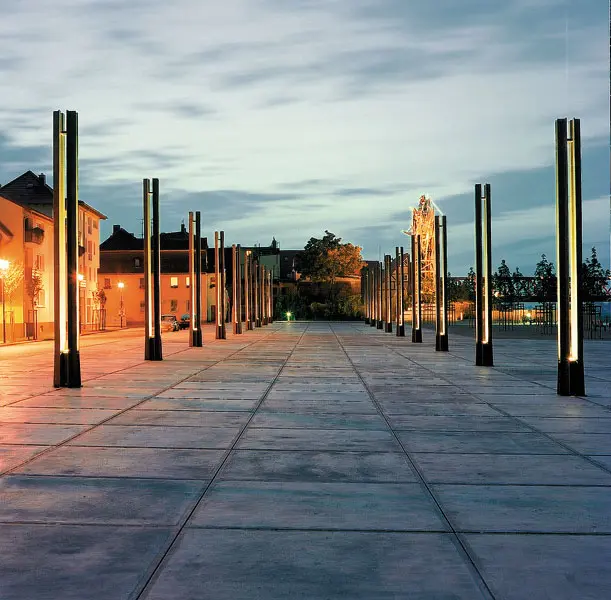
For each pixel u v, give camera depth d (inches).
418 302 1521.9
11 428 427.8
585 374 776.3
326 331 2288.4
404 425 442.0
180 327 3147.1
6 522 239.9
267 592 181.9
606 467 324.2
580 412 497.4
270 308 3410.4
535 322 2957.7
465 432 416.8
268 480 299.1
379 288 2516.0
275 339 1684.3
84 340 1734.7
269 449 366.3
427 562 202.5
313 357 1057.5
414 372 807.1
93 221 3393.2
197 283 1347.2
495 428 430.9
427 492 279.9
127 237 4333.2
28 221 2351.1
